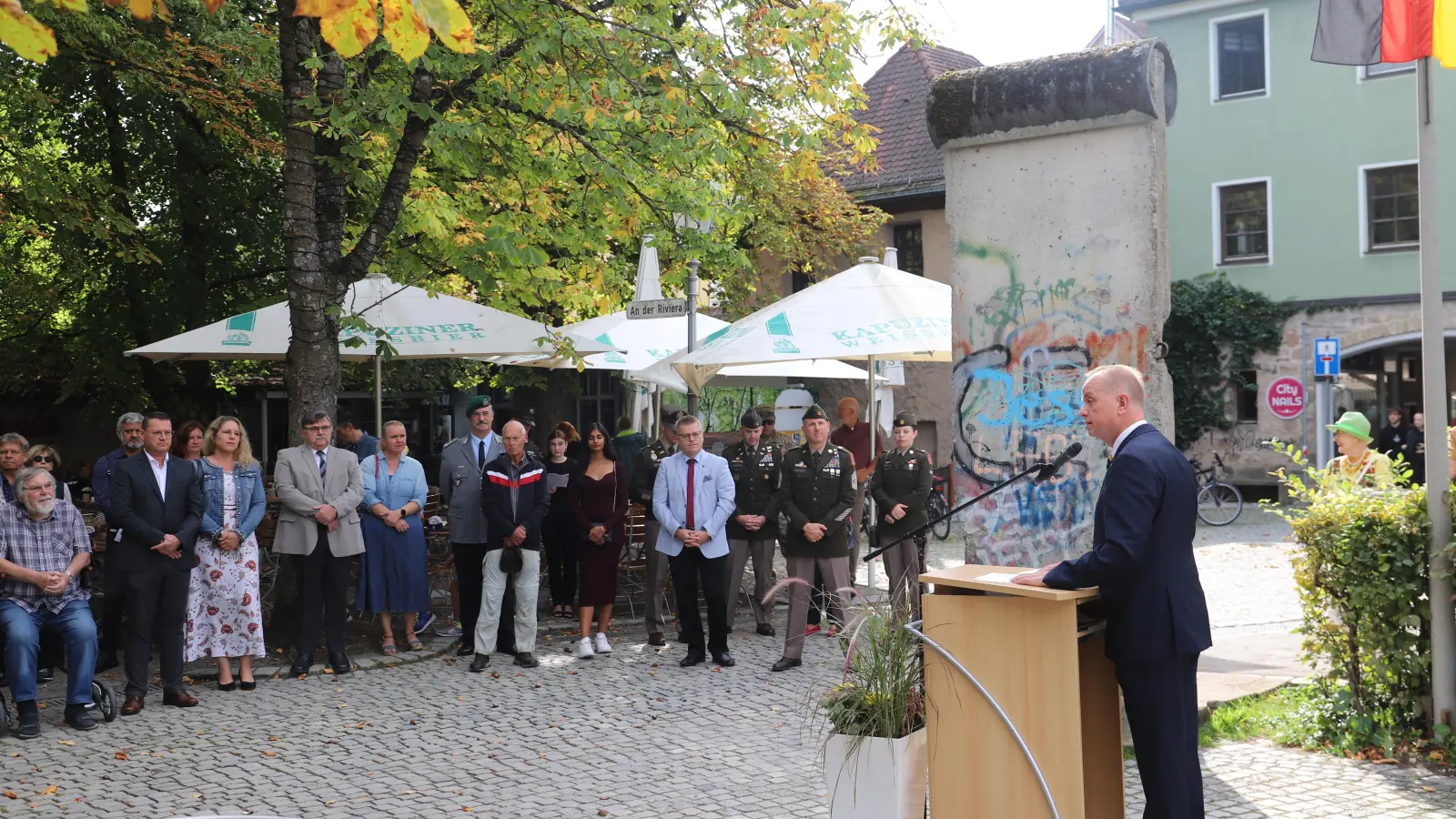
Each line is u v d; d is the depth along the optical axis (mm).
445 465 10195
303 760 6793
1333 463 9109
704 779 6266
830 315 10695
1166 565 4453
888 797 4781
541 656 9898
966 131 7105
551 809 5816
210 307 18219
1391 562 6215
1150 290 6680
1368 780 5828
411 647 10125
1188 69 27312
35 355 22266
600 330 14367
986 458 7172
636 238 15266
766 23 11719
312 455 9250
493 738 7223
